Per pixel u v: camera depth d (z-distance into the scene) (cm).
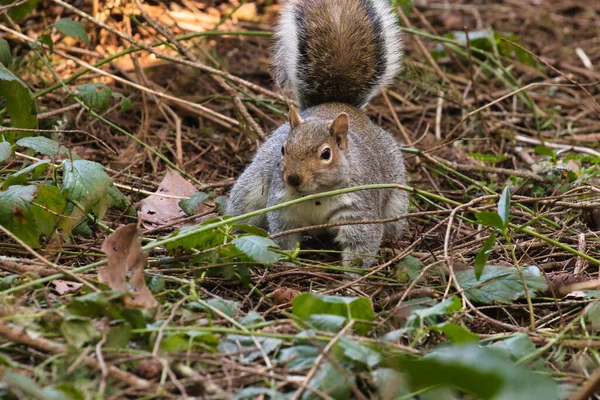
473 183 1316
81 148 1366
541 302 949
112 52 1664
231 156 1489
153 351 695
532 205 1345
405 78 1712
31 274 799
